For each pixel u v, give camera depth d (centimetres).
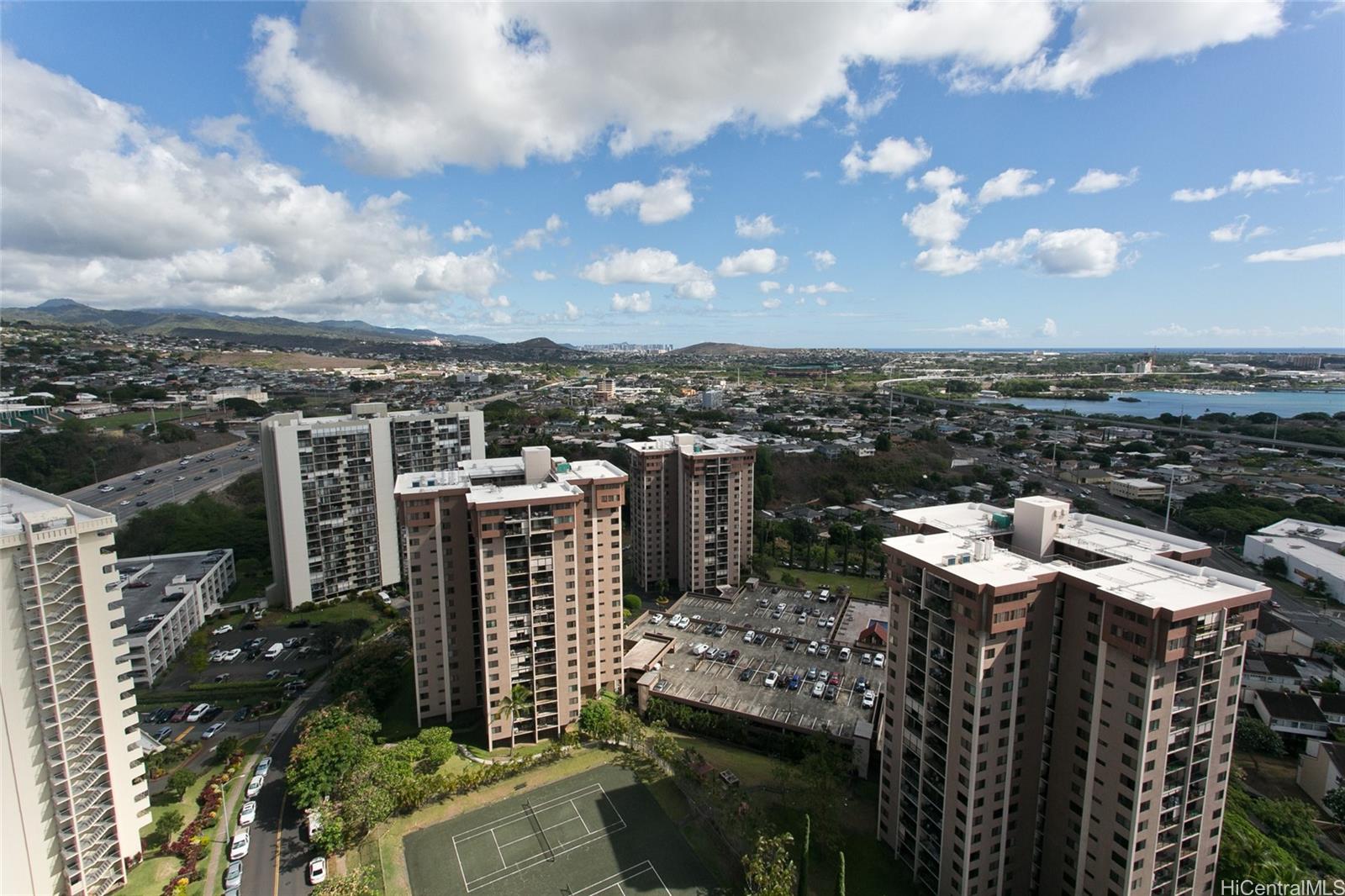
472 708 13200
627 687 14050
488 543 11506
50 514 8181
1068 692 8075
